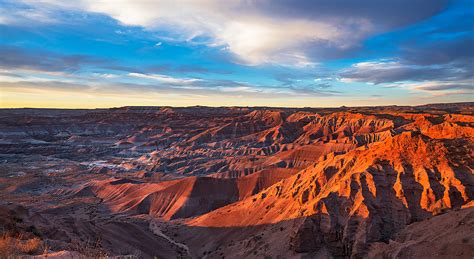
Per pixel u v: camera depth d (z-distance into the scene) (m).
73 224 56.56
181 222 103.00
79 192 142.75
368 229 46.03
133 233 72.25
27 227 41.44
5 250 16.59
